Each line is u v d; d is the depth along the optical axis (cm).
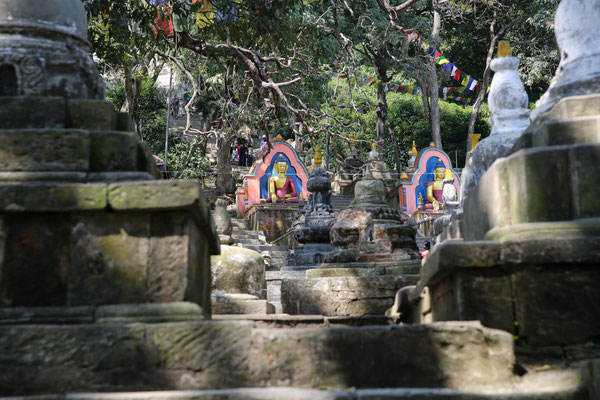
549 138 436
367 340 356
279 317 624
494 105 707
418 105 3794
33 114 432
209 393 327
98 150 422
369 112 3666
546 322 385
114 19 1268
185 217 397
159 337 354
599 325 380
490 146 673
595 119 430
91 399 321
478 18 3141
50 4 471
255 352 355
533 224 406
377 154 2755
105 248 392
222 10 1322
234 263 816
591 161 404
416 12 3238
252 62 1491
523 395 328
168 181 393
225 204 959
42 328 351
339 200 2806
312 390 337
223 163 2833
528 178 416
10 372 345
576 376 345
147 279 389
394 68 2962
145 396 324
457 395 330
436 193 2825
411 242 1022
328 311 923
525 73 2962
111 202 389
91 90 484
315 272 970
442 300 449
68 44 475
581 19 516
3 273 384
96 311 378
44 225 393
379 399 329
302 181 2725
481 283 397
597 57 503
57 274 388
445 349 353
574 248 383
